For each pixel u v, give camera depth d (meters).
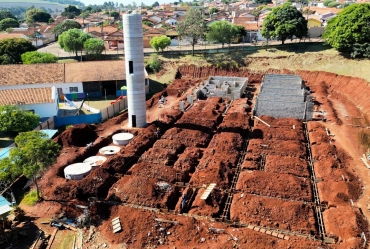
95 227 21.44
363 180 26.45
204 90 48.25
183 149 32.00
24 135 23.98
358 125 37.47
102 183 25.45
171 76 59.72
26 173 21.92
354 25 53.53
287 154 29.95
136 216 21.38
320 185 25.20
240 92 46.81
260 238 19.44
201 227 20.80
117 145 33.91
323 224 21.38
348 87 49.84
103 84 51.97
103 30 97.06
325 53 59.12
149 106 45.56
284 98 42.72
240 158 29.69
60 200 24.05
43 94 41.28
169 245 19.69
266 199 22.80
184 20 63.72
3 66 50.22
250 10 133.12
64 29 101.00
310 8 120.12
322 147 30.86
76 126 35.56
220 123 38.44
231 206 22.95
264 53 63.28
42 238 20.61
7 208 20.66
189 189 24.91
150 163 28.16
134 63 34.59
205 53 65.25
